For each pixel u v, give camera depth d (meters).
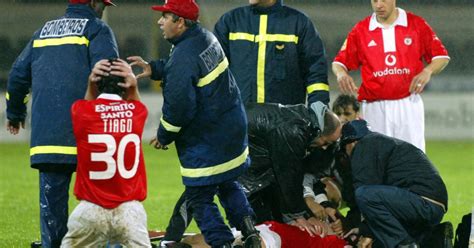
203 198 23.44
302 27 28.47
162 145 23.38
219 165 23.14
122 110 21.02
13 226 34.31
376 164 24.81
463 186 46.38
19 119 25.66
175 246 24.33
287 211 25.36
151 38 69.81
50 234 24.17
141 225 20.84
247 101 28.48
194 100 22.64
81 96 23.94
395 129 30.48
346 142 25.20
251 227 23.27
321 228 24.94
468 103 71.31
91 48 23.91
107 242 21.72
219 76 23.16
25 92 25.19
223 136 23.16
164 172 51.75
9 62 69.69
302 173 24.56
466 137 71.69
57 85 23.92
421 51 30.39
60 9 71.12
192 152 23.22
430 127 71.25
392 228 24.16
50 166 24.08
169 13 22.98
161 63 25.06
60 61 24.00
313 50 28.38
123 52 69.75
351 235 25.12
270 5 28.56
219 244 23.09
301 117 24.34
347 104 28.31
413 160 24.75
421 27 30.30
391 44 30.12
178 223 25.42
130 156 20.84
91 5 24.70
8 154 60.12
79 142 20.73
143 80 70.88
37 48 24.48
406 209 24.12
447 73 71.19
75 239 21.02
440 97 71.19
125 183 20.75
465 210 38.69
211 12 67.94
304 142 24.25
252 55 28.42
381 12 29.97
